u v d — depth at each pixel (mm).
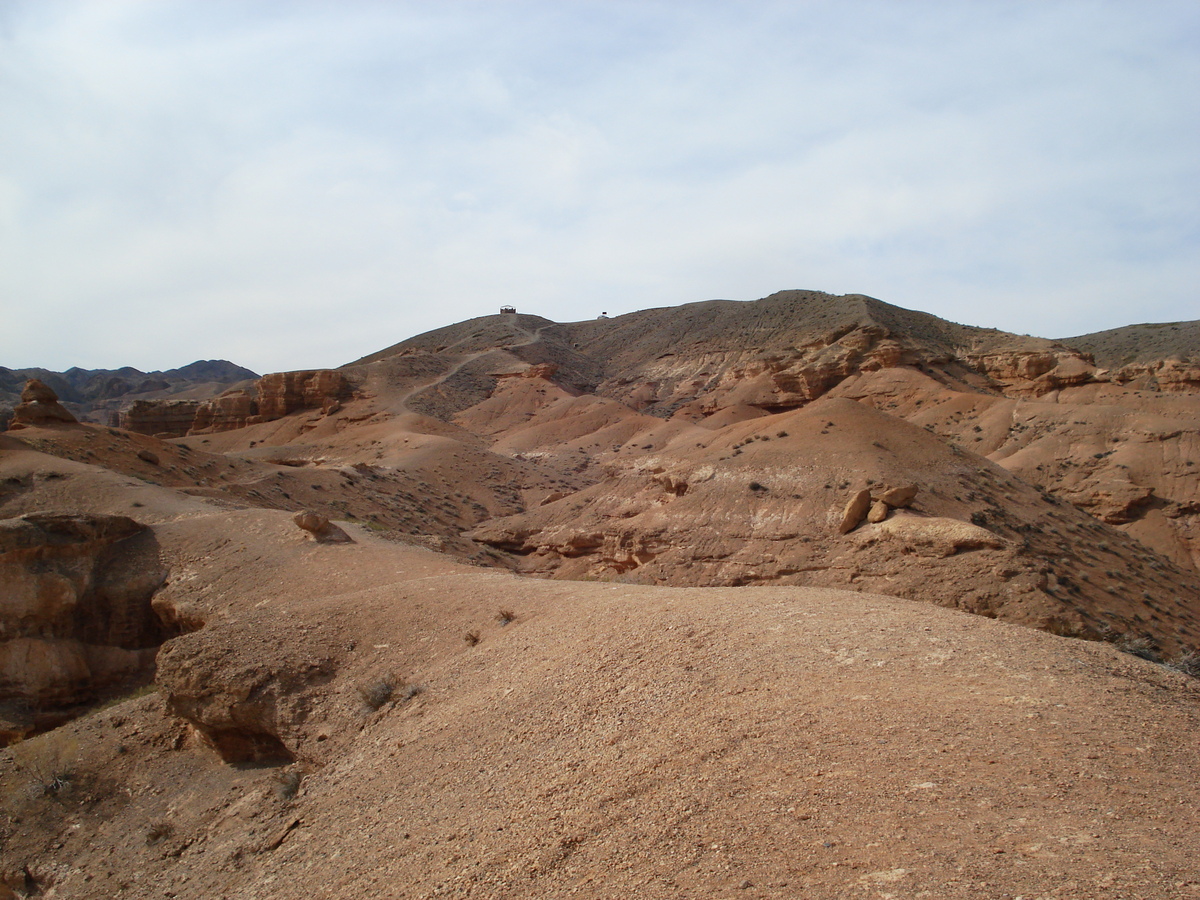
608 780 9461
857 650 11523
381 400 130125
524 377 149750
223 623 19578
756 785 8188
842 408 54844
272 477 62062
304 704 16688
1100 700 9164
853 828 6918
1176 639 32125
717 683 11211
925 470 47062
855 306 139375
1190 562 60656
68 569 27703
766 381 125312
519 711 13008
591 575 51719
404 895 8867
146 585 28156
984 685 9766
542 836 8758
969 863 5980
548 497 74375
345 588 24672
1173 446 72375
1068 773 7359
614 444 113250
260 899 11109
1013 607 30453
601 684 12648
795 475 47688
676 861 7203
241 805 14984
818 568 38625
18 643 26047
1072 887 5457
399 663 17453
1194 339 125688
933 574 33531
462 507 74500
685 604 15414
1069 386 99250
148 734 18688
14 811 16812
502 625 17828
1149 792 6977
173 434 132375
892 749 8266
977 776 7457
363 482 70125
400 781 12719
